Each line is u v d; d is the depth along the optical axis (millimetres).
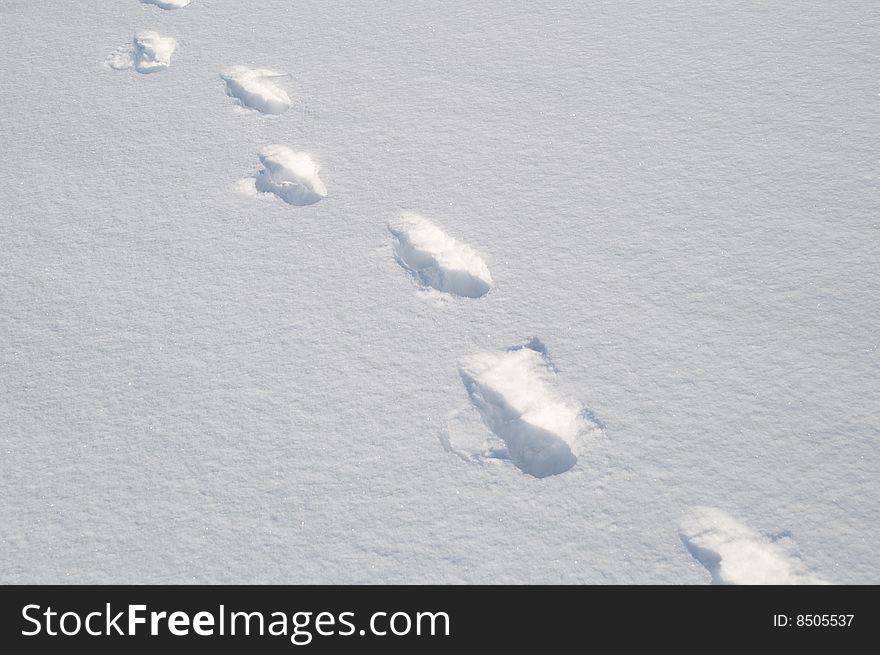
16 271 2342
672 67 2959
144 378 2061
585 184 2527
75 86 3045
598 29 3191
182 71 3104
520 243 2357
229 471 1868
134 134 2814
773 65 2924
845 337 2043
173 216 2500
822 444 1838
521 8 3350
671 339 2076
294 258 2352
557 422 1980
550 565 1687
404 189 2551
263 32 3291
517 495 1798
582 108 2809
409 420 1948
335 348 2111
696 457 1835
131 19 3400
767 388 1954
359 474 1850
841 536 1690
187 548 1744
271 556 1725
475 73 3004
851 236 2295
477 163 2625
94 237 2441
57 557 1737
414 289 2252
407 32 3246
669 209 2426
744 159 2564
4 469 1882
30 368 2086
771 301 2146
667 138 2664
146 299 2252
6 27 3365
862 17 3117
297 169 2676
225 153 2721
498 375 2055
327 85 2994
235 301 2240
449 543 1728
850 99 2742
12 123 2875
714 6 3268
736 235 2330
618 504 1770
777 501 1750
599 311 2158
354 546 1732
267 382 2041
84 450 1915
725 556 1697
